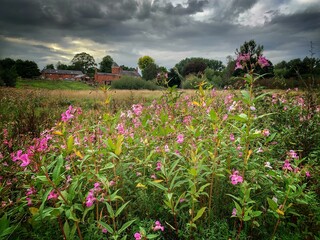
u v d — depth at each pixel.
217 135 2.72
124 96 18.14
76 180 2.36
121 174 2.90
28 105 10.80
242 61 3.29
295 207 2.84
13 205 2.79
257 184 2.83
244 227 2.82
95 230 2.50
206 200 3.09
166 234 2.81
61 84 51.53
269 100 5.29
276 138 4.22
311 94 5.05
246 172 3.01
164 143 3.49
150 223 2.66
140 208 2.87
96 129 3.91
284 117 5.02
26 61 85.94
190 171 2.41
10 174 3.07
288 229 2.75
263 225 2.76
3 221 2.07
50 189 2.12
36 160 2.25
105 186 2.29
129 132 3.79
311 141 3.99
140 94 21.06
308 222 2.76
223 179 2.98
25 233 2.54
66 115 2.69
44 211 2.06
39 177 2.07
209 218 2.73
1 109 9.19
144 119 3.52
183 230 2.72
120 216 2.98
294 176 2.62
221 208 3.01
